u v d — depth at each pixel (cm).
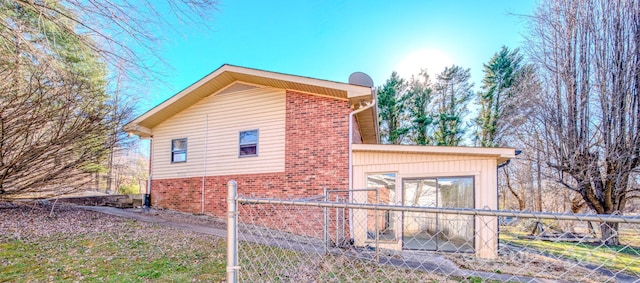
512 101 1656
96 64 570
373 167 820
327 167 862
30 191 610
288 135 926
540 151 1183
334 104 888
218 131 1023
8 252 413
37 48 415
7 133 518
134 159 1311
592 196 1012
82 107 608
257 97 986
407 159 790
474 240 675
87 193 1150
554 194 1325
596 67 1003
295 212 845
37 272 354
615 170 957
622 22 967
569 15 1067
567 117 1051
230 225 194
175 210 1030
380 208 166
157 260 440
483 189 716
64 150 616
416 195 768
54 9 397
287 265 431
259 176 941
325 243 533
